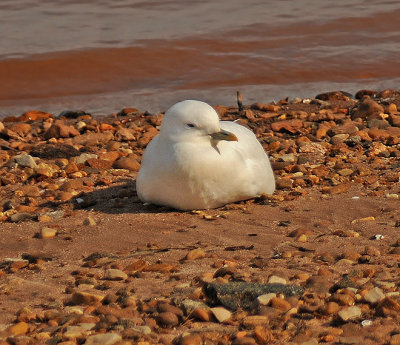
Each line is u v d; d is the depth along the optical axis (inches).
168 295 317.7
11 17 1015.6
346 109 702.5
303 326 287.1
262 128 652.1
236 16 1031.0
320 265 350.6
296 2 1085.8
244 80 872.3
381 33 996.6
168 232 406.0
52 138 646.5
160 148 426.6
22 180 528.4
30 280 344.5
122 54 912.9
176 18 1023.0
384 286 318.3
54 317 299.4
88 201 465.7
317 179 493.7
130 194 479.8
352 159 543.2
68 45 931.3
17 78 866.1
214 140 419.5
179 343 275.7
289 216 426.9
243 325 288.8
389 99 724.0
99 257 372.8
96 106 800.3
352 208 437.7
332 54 933.8
